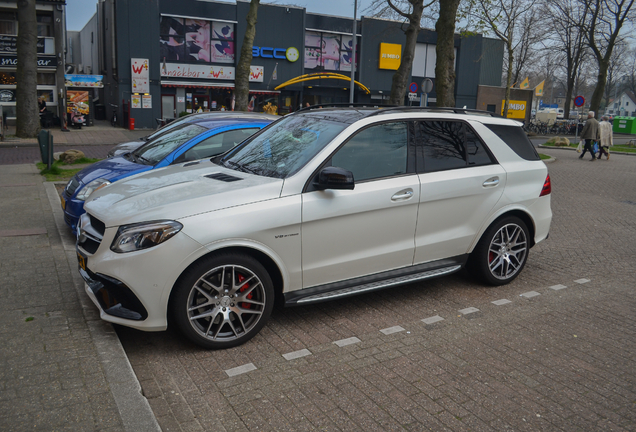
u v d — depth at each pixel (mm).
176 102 31906
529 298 5152
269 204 3824
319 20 35156
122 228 3572
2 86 26969
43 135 11523
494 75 44125
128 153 7508
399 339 4117
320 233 4066
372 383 3426
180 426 2898
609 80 63406
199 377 3449
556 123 45000
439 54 15016
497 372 3617
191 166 4785
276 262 3904
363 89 37469
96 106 35656
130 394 3006
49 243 6160
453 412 3111
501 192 5125
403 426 2957
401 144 4559
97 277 3658
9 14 26641
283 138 4645
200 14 31172
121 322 3600
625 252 7047
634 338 4270
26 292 4539
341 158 4211
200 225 3576
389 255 4492
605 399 3318
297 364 3664
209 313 3750
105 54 35219
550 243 7453
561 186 12984
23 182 10492
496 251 5328
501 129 5301
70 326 3865
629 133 47344
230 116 8336
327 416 3037
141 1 29703
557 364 3766
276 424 2943
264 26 33250
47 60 27062
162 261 3486
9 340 3611
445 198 4719
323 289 4199
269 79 34094
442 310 4766
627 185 13414
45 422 2709
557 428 2988
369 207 4254
